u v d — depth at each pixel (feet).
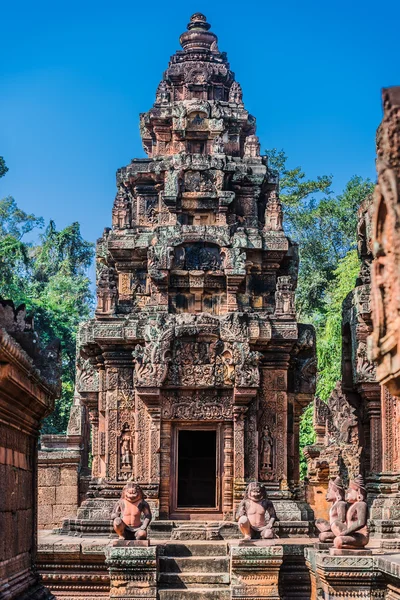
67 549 73.20
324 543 61.98
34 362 38.34
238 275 83.56
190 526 79.10
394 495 66.33
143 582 69.31
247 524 72.18
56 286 183.01
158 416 81.35
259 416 83.05
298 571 73.82
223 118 89.71
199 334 81.46
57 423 163.73
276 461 82.48
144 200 89.04
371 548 61.26
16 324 38.11
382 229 21.67
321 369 140.46
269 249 85.66
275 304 84.94
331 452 83.41
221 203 86.22
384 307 21.62
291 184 178.19
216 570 73.67
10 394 33.04
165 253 83.61
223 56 94.12
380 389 71.15
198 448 91.91
